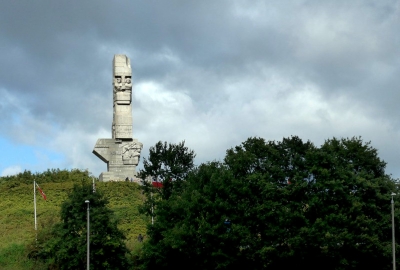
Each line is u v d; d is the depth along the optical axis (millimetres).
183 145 84062
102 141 111750
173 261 67500
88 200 65625
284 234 65938
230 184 68062
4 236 77188
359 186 69750
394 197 70312
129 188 101688
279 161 71812
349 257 67000
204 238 64438
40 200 95625
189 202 68188
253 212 66625
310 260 66750
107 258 65000
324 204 67750
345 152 72812
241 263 66250
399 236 69500
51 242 65562
